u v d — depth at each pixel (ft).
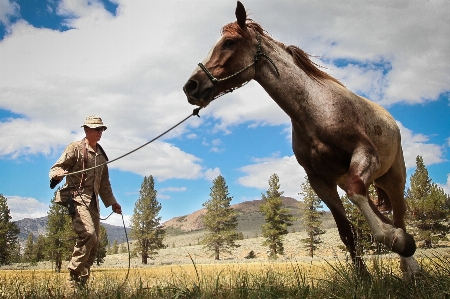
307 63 17.85
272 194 225.15
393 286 14.38
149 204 264.93
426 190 140.46
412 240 13.67
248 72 17.70
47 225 111.24
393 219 22.36
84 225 20.53
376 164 16.26
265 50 17.88
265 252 291.58
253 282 16.53
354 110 17.20
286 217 221.87
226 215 275.18
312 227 211.00
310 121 17.16
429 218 134.92
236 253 300.40
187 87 17.29
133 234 261.65
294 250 251.60
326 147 16.99
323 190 18.62
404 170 21.45
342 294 13.57
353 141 16.65
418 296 13.10
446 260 16.16
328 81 17.90
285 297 13.76
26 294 17.49
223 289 15.28
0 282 22.66
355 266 15.79
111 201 22.85
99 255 124.26
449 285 13.44
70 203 20.83
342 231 18.26
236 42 17.60
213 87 17.22
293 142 18.81
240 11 17.74
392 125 19.13
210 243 272.51
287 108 17.62
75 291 17.54
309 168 18.39
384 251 16.12
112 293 16.06
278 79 17.57
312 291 14.55
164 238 267.18
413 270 16.93
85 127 22.08
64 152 21.34
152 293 15.62
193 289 14.98
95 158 21.89
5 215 175.22
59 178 20.52
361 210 14.69
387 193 21.88
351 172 15.69
